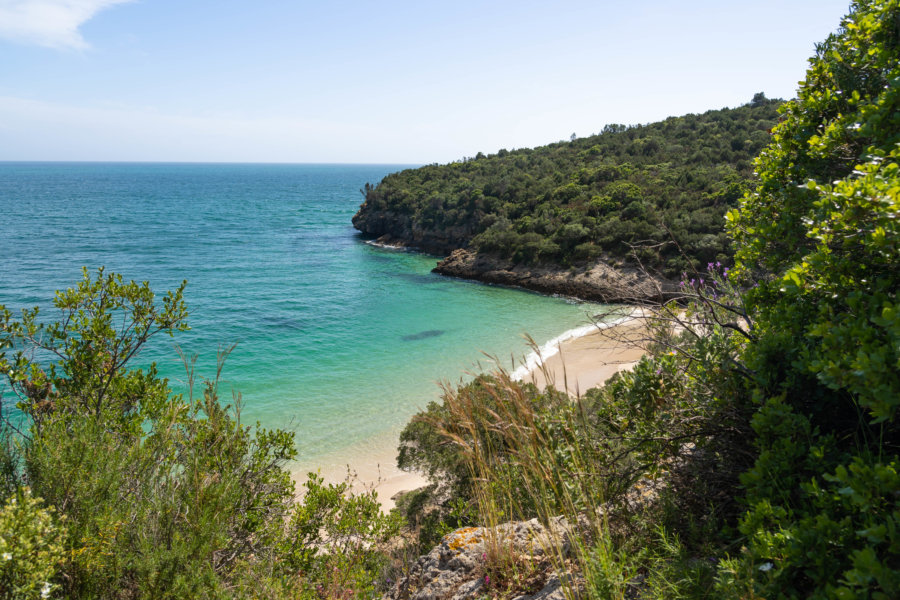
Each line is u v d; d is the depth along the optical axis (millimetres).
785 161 4270
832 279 2756
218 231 95375
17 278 52500
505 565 3467
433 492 12656
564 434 3314
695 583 2293
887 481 1749
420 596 3635
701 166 61406
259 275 57375
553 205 58688
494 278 52094
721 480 2998
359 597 4430
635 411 3600
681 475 3182
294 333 36312
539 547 3566
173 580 3197
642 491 3637
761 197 4523
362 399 24625
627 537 3070
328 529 6953
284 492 6176
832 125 3689
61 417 4340
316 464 18375
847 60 4059
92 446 3707
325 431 21094
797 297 3041
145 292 6684
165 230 95375
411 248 74312
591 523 2910
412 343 33781
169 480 3959
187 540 3521
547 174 73250
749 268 4262
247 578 3838
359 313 41844
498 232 54469
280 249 75438
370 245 79125
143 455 4102
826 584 1768
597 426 3826
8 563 2588
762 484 2412
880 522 1861
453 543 4102
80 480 3418
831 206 2762
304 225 105688
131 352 6680
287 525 6238
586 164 75562
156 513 3611
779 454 2416
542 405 3336
